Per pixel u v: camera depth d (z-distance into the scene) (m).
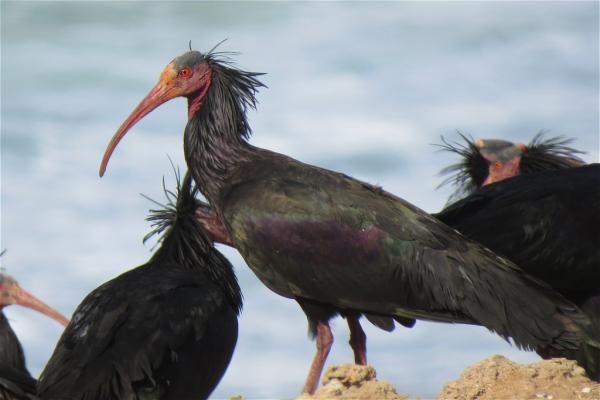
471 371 9.69
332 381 9.33
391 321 10.98
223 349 11.88
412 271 10.68
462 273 10.55
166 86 12.14
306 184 11.15
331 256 10.86
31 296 14.44
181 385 11.36
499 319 10.41
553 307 10.45
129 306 11.43
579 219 12.16
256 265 11.23
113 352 11.05
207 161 11.75
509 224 12.12
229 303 12.73
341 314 11.20
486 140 16.03
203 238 12.78
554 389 9.41
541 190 12.30
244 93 11.99
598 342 11.86
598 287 12.22
